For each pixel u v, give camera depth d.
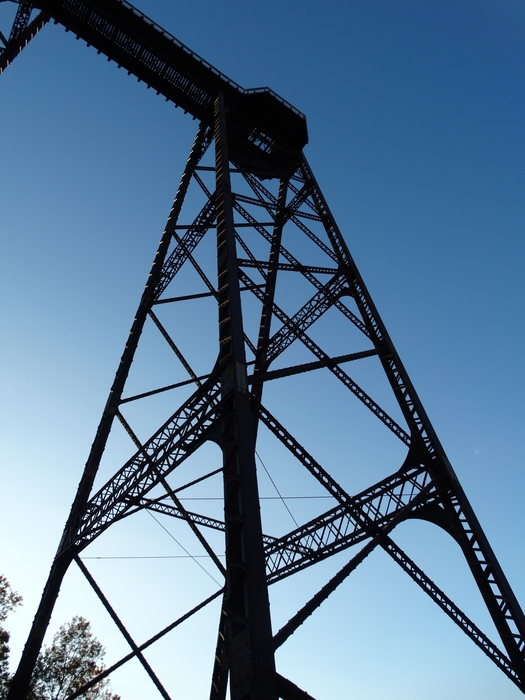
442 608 13.97
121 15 24.70
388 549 13.83
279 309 19.06
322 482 14.55
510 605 13.64
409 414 18.05
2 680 28.98
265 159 27.80
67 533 16.84
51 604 15.51
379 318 20.14
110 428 18.81
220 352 14.38
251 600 9.55
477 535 14.75
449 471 16.11
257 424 17.66
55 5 23.66
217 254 17.02
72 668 31.89
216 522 16.88
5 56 19.52
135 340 20.72
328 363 17.38
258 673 8.75
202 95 26.66
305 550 13.60
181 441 13.95
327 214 24.14
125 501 15.10
